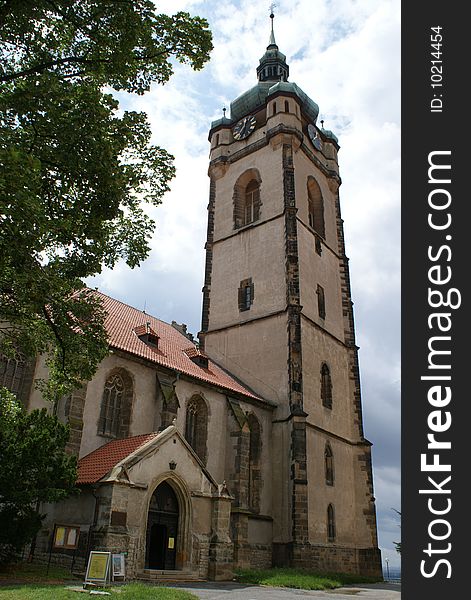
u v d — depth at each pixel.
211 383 35.78
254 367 43.12
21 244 13.52
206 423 34.97
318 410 42.19
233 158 54.72
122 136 17.92
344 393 47.19
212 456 34.78
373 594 25.70
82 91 16.45
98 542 21.55
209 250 51.91
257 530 35.38
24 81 16.11
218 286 49.41
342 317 51.25
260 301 45.44
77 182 17.14
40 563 22.97
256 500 36.41
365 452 45.19
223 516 27.19
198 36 18.09
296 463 37.03
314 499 38.31
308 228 49.28
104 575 18.45
